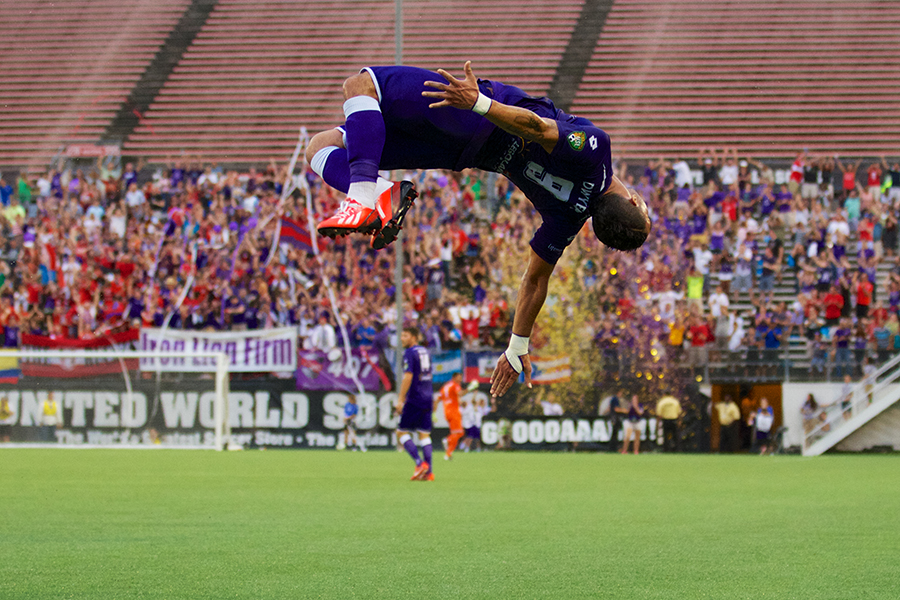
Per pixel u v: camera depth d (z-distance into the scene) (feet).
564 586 14.66
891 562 17.33
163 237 74.69
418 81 12.73
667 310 67.87
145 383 65.72
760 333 70.03
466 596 13.79
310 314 70.23
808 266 72.54
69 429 65.21
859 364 66.18
